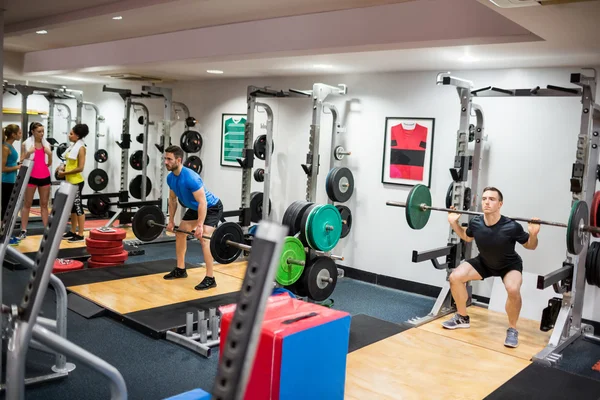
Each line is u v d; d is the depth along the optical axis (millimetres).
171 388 2707
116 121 8008
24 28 4750
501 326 3912
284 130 5840
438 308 4051
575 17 2678
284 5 3855
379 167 5074
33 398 2516
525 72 4258
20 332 1230
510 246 3535
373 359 3152
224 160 6512
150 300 3971
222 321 2102
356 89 5199
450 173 4363
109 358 3031
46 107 8719
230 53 4668
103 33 5316
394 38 3688
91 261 4977
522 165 4281
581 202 3303
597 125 3514
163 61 5250
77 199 5797
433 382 2889
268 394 1909
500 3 2482
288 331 1903
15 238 5582
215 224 4414
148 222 4773
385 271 5062
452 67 4453
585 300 4035
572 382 2959
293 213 3756
